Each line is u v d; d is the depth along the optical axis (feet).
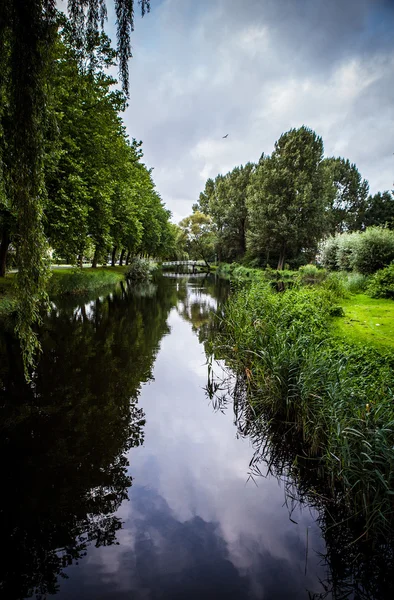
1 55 8.76
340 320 24.26
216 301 55.93
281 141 93.40
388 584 7.51
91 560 8.02
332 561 8.05
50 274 12.12
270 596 7.14
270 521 9.39
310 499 10.29
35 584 7.43
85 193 39.83
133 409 16.33
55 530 8.95
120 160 53.01
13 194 10.65
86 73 10.17
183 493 10.53
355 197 140.46
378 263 45.19
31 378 19.72
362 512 8.86
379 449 8.63
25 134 9.68
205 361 23.85
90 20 8.71
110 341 28.76
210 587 7.32
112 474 11.36
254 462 12.28
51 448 12.78
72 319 37.73
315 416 11.98
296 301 26.78
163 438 13.82
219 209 133.39
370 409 10.36
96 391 18.30
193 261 232.94
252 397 16.42
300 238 88.69
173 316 41.88
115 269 103.86
